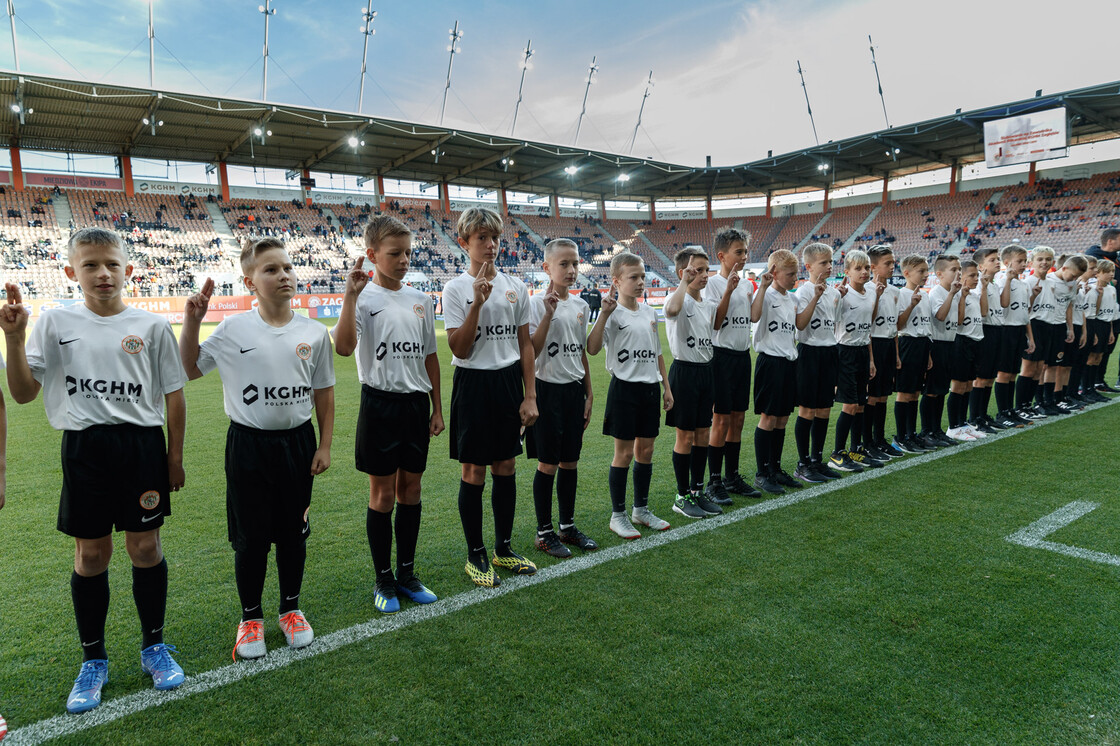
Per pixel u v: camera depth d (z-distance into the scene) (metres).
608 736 1.83
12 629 2.51
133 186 26.78
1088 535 3.29
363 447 2.64
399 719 1.93
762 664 2.18
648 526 3.62
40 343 2.00
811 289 4.29
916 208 35.53
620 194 40.72
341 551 3.31
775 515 3.74
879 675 2.10
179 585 2.90
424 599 2.70
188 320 2.20
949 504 3.83
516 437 2.99
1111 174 30.23
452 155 29.88
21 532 3.57
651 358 3.52
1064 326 6.41
